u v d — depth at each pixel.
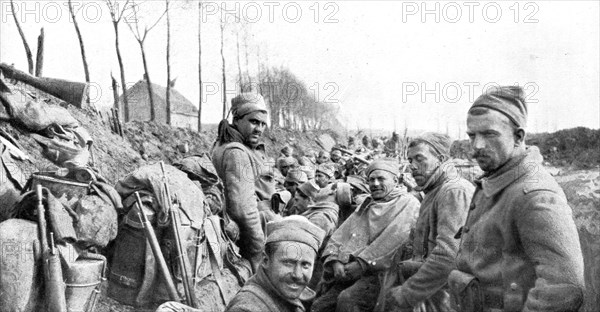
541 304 4.22
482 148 4.59
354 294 6.33
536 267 4.33
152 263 6.10
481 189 4.79
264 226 7.35
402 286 5.73
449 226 5.58
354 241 6.52
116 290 6.09
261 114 7.47
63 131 5.65
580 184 7.14
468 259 4.70
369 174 6.63
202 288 6.38
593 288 6.39
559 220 4.30
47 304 5.06
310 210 7.41
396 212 6.45
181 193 6.35
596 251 6.52
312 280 7.20
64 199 5.46
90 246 5.55
